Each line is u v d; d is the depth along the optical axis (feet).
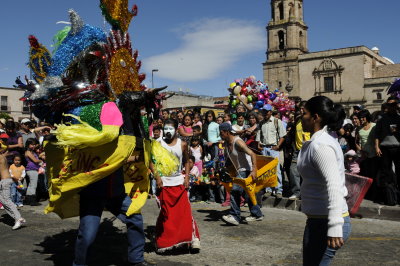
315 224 8.96
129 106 13.91
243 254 15.78
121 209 13.85
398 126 22.66
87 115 13.05
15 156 27.55
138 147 14.48
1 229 20.33
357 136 26.22
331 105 9.09
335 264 14.43
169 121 17.20
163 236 15.76
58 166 13.24
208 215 23.77
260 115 30.22
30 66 13.98
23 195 30.17
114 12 14.19
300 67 189.06
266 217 22.94
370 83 173.27
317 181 8.85
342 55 179.01
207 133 30.96
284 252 16.01
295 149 25.43
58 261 15.01
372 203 23.63
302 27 198.90
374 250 16.16
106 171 12.50
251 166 20.47
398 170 23.30
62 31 14.34
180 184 16.24
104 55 13.71
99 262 14.85
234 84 42.75
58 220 22.50
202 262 14.82
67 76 13.62
